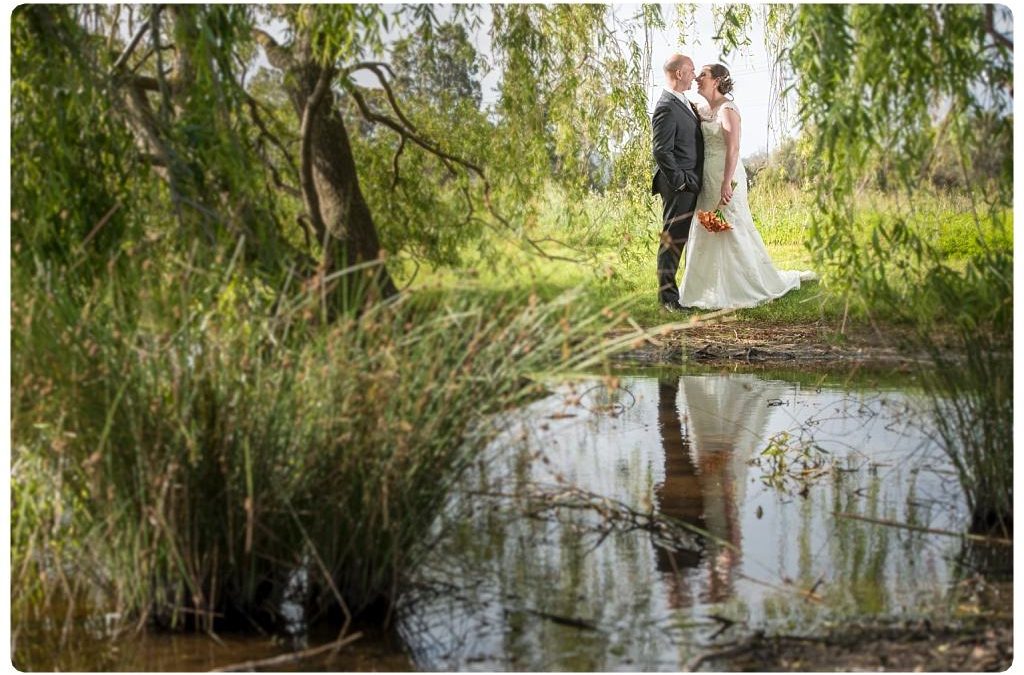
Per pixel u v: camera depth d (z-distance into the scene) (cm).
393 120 680
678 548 358
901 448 486
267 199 454
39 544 315
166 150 372
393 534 299
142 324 302
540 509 391
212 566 295
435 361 306
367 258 607
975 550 355
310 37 527
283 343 307
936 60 412
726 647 278
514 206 734
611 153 840
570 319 312
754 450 490
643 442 508
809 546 360
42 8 364
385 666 268
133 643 284
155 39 391
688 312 874
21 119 368
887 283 445
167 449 286
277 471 299
